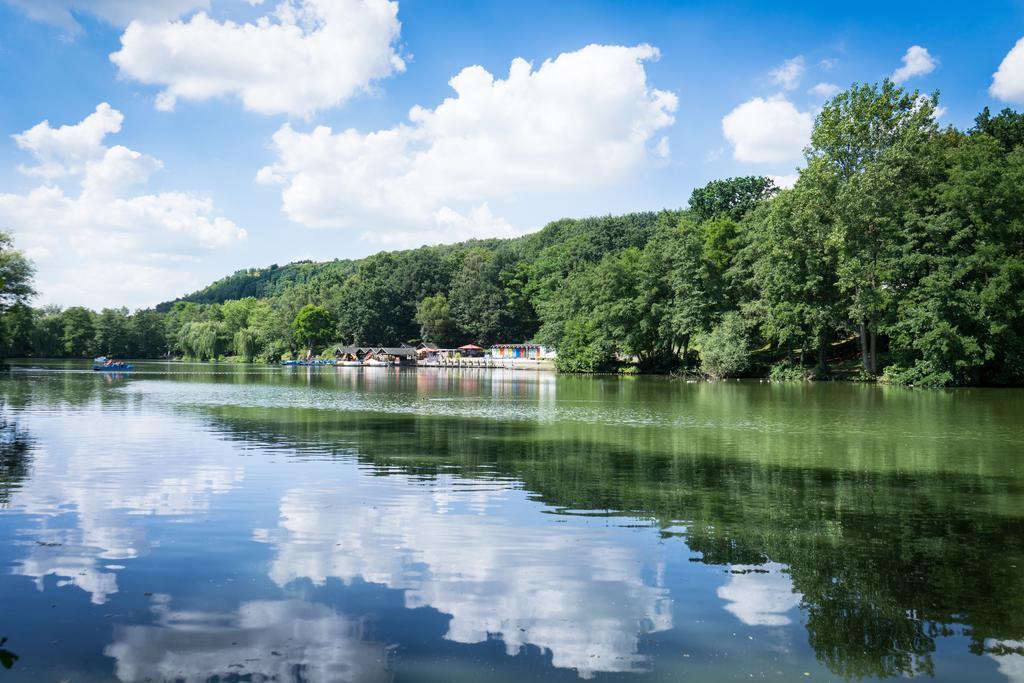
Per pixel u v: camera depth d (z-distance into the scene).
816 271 66.88
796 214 67.00
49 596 8.88
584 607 8.69
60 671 6.90
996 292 52.81
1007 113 69.62
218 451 21.44
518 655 7.36
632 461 19.83
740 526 12.55
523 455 20.89
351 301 165.00
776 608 8.69
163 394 48.38
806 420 31.52
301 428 27.86
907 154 59.34
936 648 7.62
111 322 176.88
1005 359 55.91
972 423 30.12
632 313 89.38
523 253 179.25
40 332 164.75
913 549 11.15
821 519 13.05
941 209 57.69
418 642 7.64
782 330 67.38
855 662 7.27
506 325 149.88
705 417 32.97
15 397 44.19
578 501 14.52
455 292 154.50
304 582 9.49
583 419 31.94
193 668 7.00
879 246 62.22
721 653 7.46
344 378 81.25
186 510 13.58
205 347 169.62
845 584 9.52
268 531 12.03
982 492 15.55
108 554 10.66
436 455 20.81
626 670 7.04
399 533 11.96
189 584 9.37
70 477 16.94
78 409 35.94
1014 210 54.75
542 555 10.75
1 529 12.09
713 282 80.50
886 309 61.81
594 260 130.25
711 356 73.69
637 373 93.50
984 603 8.88
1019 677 6.97
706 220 103.81
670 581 9.63
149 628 7.95
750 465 19.17
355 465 18.91
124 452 21.14
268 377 82.56
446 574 9.86
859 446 22.97
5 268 78.12
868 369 66.12
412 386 63.09
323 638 7.71
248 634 7.80
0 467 18.39
